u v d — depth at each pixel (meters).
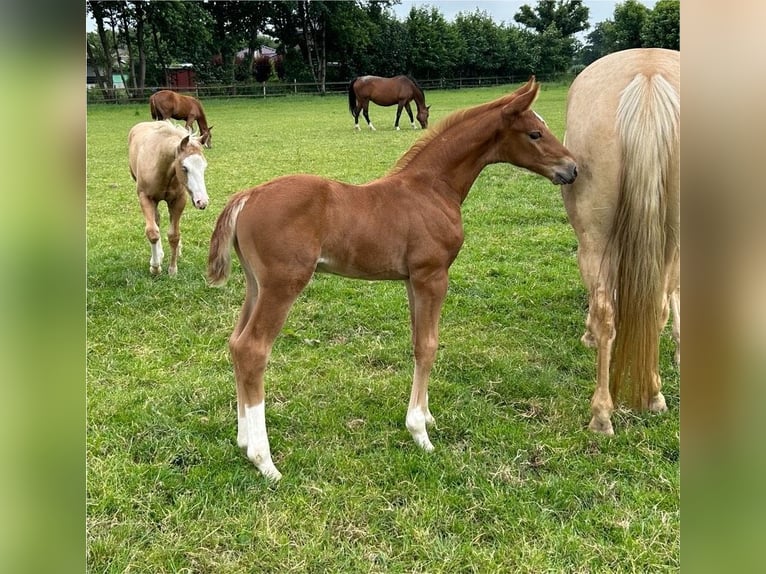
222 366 4.11
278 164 11.35
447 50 34.56
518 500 2.80
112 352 4.26
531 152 3.25
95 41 35.12
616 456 3.15
